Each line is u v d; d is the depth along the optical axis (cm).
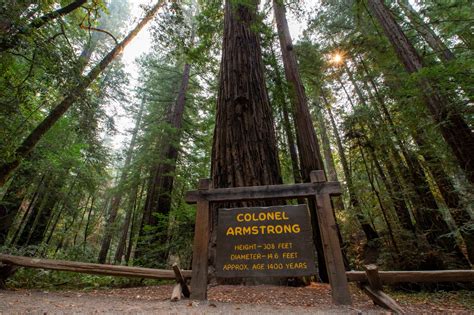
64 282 423
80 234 1764
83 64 571
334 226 267
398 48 574
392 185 759
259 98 550
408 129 643
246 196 296
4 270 342
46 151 829
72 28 686
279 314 209
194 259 281
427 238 684
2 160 483
